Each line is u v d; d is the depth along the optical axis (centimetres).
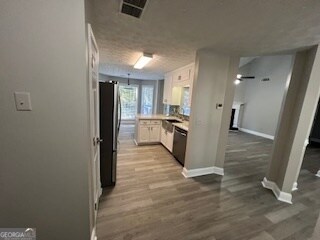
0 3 88
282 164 244
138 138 454
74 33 100
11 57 94
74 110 108
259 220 191
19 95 98
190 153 286
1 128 99
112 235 160
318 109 525
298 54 229
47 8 94
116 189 239
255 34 185
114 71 575
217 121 292
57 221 120
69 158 113
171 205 209
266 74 670
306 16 140
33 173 109
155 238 159
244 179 291
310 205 225
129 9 146
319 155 450
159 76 650
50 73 101
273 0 120
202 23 166
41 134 106
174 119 444
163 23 171
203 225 179
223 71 276
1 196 107
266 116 665
